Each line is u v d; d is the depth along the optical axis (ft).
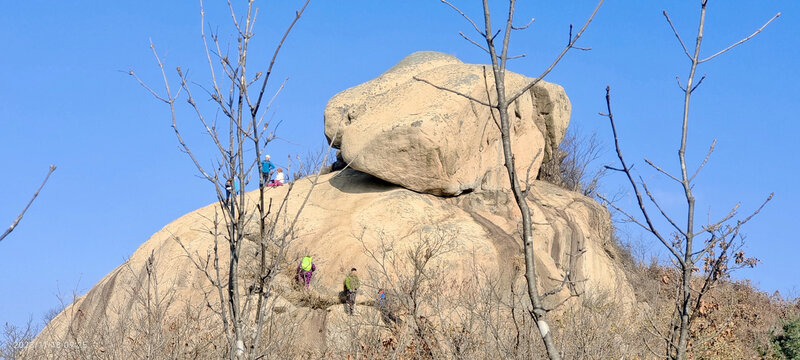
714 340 60.18
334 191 89.66
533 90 99.19
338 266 77.56
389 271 76.02
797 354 69.92
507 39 18.01
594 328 46.96
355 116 92.84
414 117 86.48
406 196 86.48
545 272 79.61
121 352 44.14
